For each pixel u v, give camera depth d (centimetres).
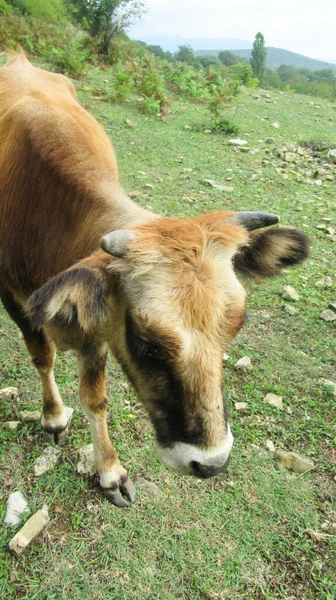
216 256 84
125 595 94
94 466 116
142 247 80
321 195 283
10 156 117
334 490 120
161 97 409
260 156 334
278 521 111
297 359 160
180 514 110
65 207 105
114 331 91
